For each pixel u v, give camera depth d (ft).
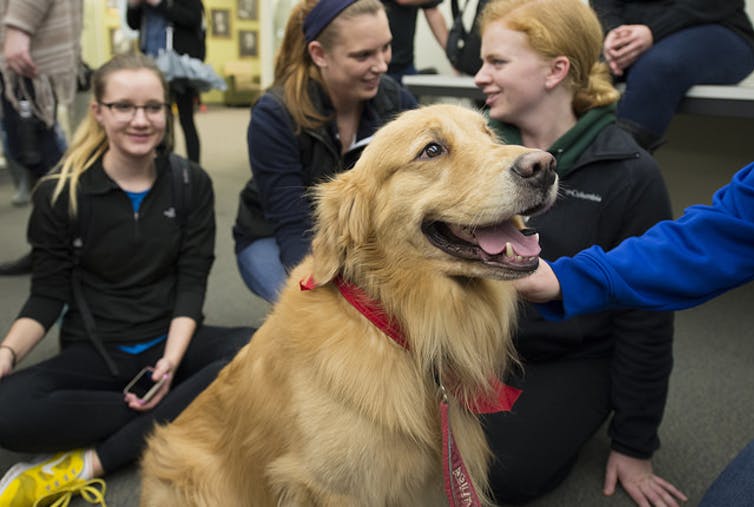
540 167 4.03
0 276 11.78
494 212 4.11
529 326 6.17
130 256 7.22
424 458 4.52
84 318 7.04
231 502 5.15
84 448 6.51
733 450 6.81
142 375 7.07
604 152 5.83
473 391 4.81
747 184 4.03
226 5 43.78
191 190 7.57
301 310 4.61
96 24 33.06
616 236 6.01
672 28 9.32
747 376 8.41
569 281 4.32
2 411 5.89
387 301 4.50
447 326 4.57
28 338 6.70
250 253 8.64
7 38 9.95
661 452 6.78
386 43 7.05
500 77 6.05
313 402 4.32
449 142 4.40
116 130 6.79
